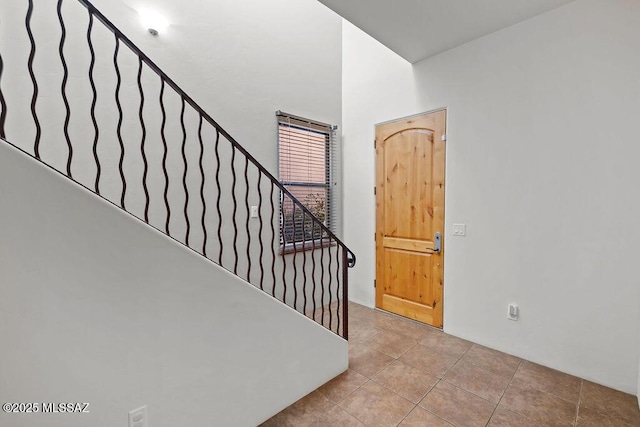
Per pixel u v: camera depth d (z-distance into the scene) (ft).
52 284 3.33
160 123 7.13
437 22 7.14
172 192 7.40
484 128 7.84
